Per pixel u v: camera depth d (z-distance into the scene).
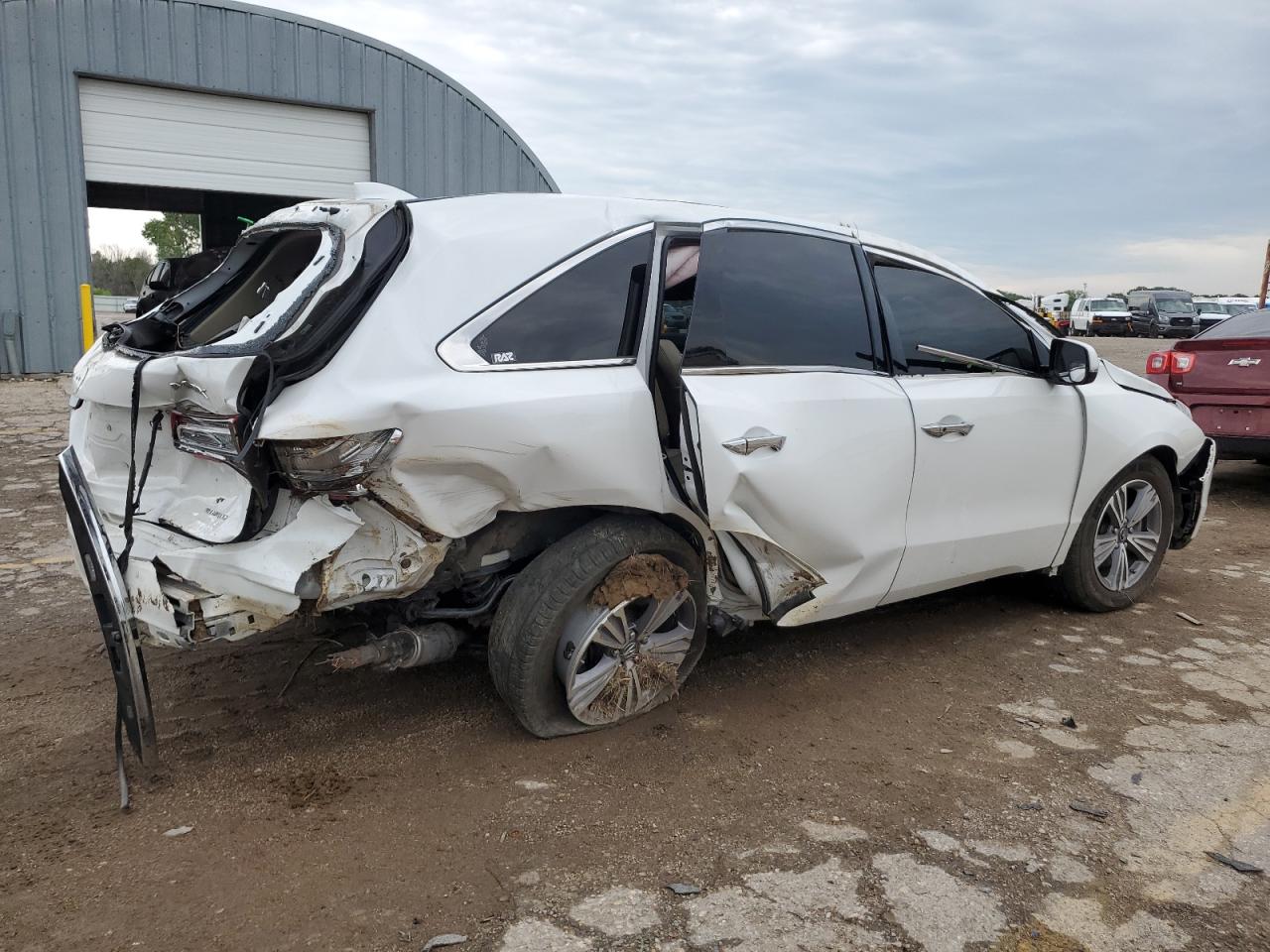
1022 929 2.39
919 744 3.39
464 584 3.19
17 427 10.04
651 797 2.98
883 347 3.89
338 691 3.72
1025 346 4.43
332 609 2.85
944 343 4.12
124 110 14.98
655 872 2.59
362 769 3.13
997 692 3.87
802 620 3.65
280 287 3.42
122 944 2.27
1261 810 2.98
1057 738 3.46
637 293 3.29
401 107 16.88
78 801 2.91
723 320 3.46
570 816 2.86
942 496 3.94
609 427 3.07
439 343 2.85
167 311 3.69
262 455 2.64
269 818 2.83
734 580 3.52
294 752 3.24
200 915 2.38
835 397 3.59
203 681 3.80
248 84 15.57
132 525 2.96
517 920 2.38
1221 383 7.76
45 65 14.22
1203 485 5.22
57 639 4.27
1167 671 4.12
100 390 3.09
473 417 2.78
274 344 2.68
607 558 3.16
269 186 16.23
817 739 3.41
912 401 3.82
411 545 2.83
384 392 2.68
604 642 3.26
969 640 4.46
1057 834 2.82
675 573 3.34
